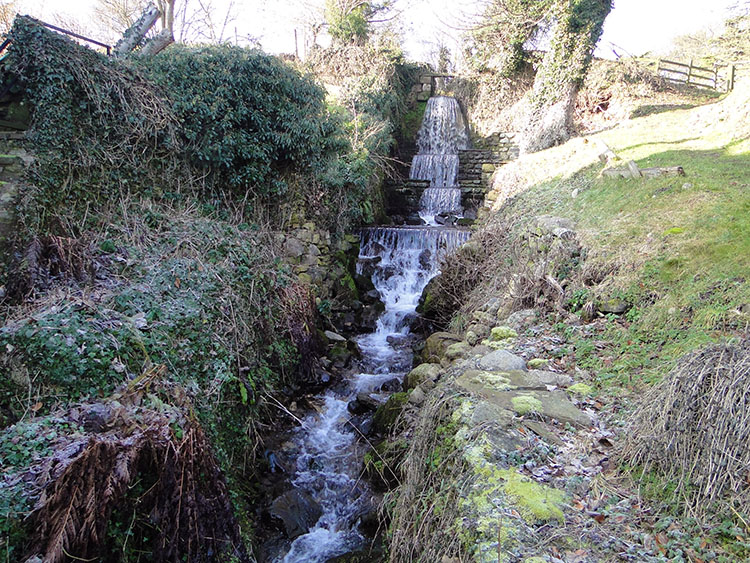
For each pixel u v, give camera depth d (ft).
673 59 66.95
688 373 10.28
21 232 17.40
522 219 31.27
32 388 13.05
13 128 18.37
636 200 25.23
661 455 9.75
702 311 14.82
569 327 17.75
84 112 20.36
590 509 9.28
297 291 24.13
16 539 9.42
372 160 38.14
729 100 41.11
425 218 46.62
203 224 22.61
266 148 26.73
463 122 57.93
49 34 19.01
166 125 23.16
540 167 41.34
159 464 11.50
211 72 24.86
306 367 22.66
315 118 28.96
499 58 56.65
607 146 37.55
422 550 10.50
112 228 20.10
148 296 16.93
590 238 21.97
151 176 22.97
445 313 28.14
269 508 15.37
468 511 9.46
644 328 15.83
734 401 9.20
